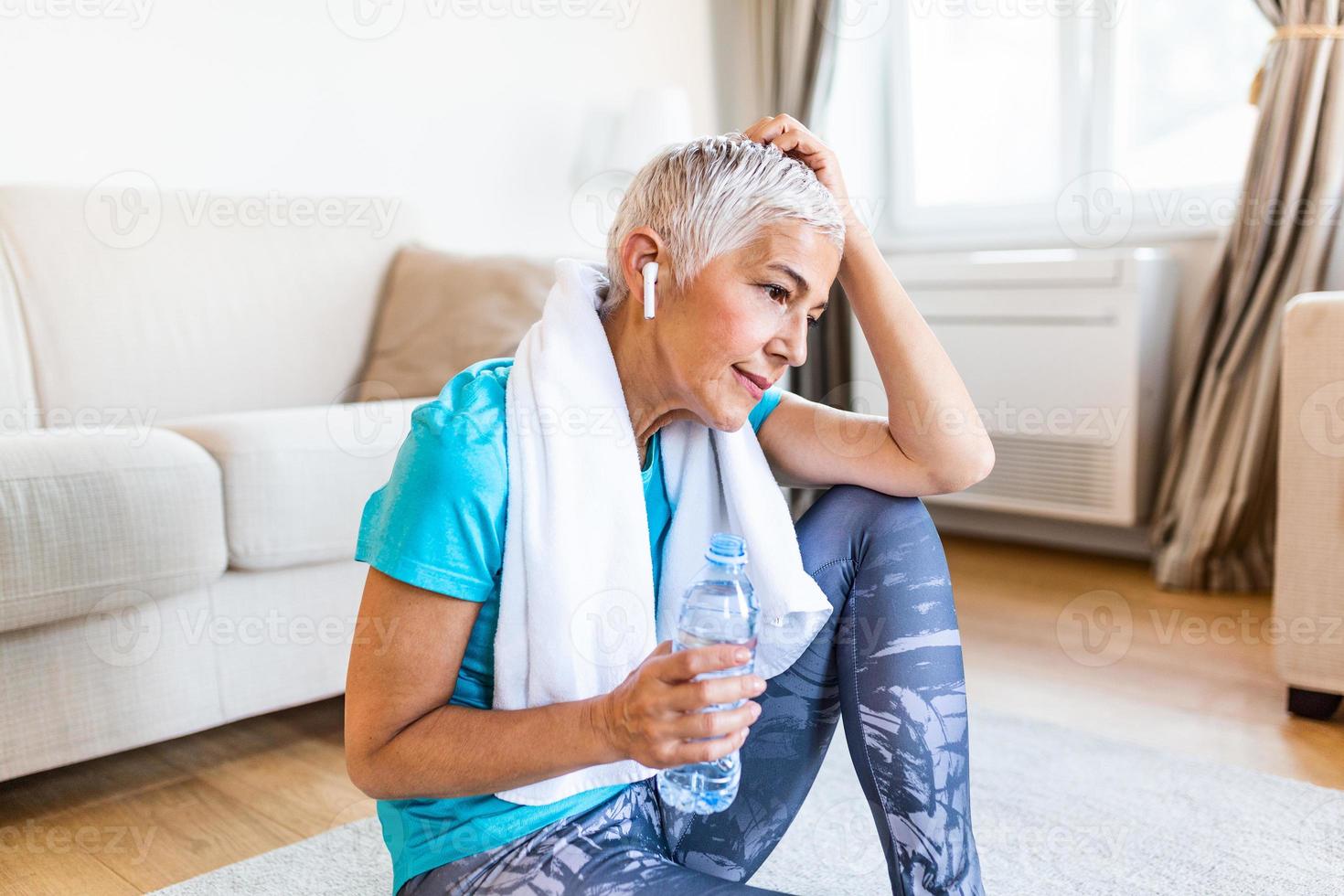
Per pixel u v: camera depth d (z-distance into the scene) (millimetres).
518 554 858
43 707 1651
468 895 892
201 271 2484
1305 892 1391
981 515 3564
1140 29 3174
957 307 3258
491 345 2445
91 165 2582
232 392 2480
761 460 1033
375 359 2592
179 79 2701
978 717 2049
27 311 2273
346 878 1498
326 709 2195
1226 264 2777
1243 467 2705
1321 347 1877
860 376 3547
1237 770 1770
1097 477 3041
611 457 890
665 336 907
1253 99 2713
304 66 2912
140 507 1667
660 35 3672
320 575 1958
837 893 1429
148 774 1875
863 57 3668
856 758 1051
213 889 1470
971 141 3594
